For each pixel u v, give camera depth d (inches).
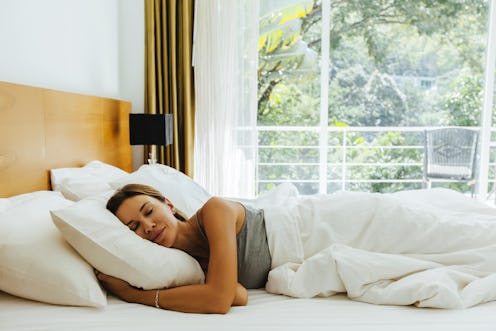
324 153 150.3
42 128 70.3
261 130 154.9
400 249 57.1
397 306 46.6
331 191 165.3
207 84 136.3
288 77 151.9
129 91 137.6
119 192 53.6
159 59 133.2
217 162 138.3
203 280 54.2
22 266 43.9
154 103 133.0
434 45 154.9
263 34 150.5
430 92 157.8
